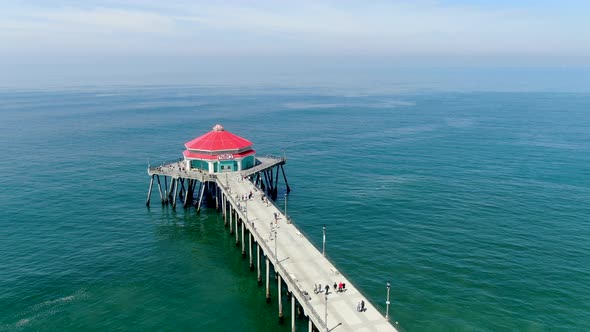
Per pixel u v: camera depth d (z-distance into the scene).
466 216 81.62
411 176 108.94
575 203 87.44
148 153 134.38
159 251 70.12
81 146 142.75
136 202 93.19
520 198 90.88
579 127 175.75
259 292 58.47
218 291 58.53
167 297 56.84
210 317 52.69
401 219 80.81
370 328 41.62
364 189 99.38
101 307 54.25
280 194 97.38
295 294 47.06
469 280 59.25
